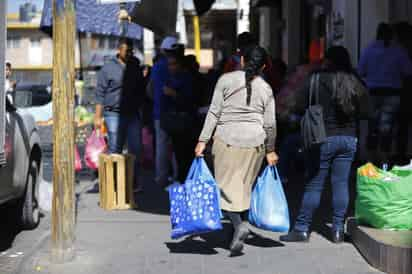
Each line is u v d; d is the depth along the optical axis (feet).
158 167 67.10
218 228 40.70
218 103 41.81
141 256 43.80
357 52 77.30
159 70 63.36
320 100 44.24
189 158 63.82
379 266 40.19
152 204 60.75
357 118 44.88
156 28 83.51
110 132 64.13
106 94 63.82
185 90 62.75
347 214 54.44
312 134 43.98
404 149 65.26
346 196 45.57
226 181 41.73
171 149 67.26
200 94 64.90
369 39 75.92
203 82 67.31
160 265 41.86
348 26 77.97
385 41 63.82
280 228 42.34
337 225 46.09
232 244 42.39
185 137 62.95
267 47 145.48
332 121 44.32
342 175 45.24
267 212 42.32
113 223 53.01
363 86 44.21
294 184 69.21
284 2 125.08
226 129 41.73
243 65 42.24
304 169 71.92
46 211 59.16
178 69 63.05
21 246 48.08
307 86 44.73
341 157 44.93
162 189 67.92
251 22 163.43
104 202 58.75
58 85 41.16
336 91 43.65
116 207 58.49
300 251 44.39
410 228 43.24
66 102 41.37
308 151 45.29
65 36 40.96
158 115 65.77
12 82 84.69
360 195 43.96
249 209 42.78
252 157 41.75
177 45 63.52
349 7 77.77
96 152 69.51
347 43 77.97
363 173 43.75
